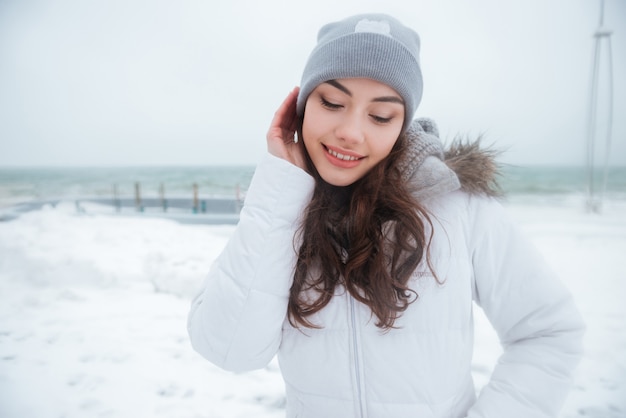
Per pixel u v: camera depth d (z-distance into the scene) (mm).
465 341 1033
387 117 968
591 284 5785
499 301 1037
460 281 1000
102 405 2945
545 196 26266
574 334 979
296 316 1015
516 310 1022
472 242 1029
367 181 1005
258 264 990
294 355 1071
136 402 2992
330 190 1100
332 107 983
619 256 7309
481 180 1060
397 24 1061
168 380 3277
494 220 1033
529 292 1001
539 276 1000
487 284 1039
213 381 3273
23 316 4426
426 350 997
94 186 38500
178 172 57688
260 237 994
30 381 3227
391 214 1003
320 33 1152
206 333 1026
